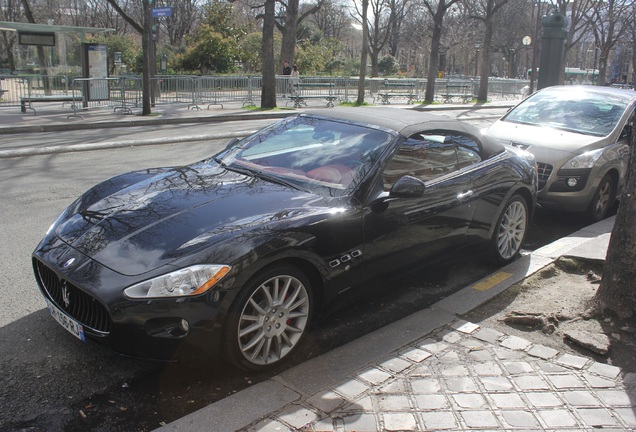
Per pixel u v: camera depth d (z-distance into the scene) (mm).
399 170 4230
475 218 4852
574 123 7762
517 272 5031
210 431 2771
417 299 4660
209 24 37000
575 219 7445
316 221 3568
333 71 44656
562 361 3506
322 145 4453
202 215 3516
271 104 21438
